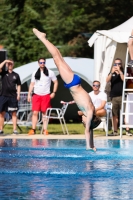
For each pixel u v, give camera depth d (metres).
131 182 16.55
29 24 81.56
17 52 80.62
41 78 34.88
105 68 38.69
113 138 33.06
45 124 35.56
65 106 36.88
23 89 52.72
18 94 35.62
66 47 86.19
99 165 20.31
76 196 14.44
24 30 81.25
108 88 37.22
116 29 38.88
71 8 90.56
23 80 50.47
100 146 27.62
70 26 87.88
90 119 23.58
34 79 35.09
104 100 33.62
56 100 55.81
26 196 14.41
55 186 15.86
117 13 83.38
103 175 17.81
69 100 55.72
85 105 23.34
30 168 19.30
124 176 17.64
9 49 80.31
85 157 22.81
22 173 18.23
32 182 16.52
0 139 31.88
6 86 35.19
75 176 17.66
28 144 28.59
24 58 80.81
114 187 15.73
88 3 84.81
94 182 16.55
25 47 81.06
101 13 84.62
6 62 35.12
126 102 34.66
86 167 19.72
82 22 87.25
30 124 39.06
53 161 21.58
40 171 18.36
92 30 85.44
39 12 86.06
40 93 35.09
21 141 30.48
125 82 35.00
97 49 38.97
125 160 21.94
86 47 87.56
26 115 42.59
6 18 81.56
